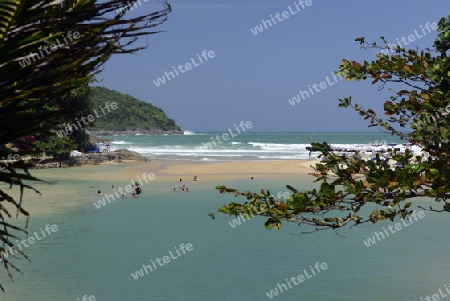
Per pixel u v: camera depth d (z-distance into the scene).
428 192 5.88
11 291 17.00
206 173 62.84
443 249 22.48
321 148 6.96
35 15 2.98
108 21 3.14
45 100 3.30
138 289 17.39
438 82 6.51
